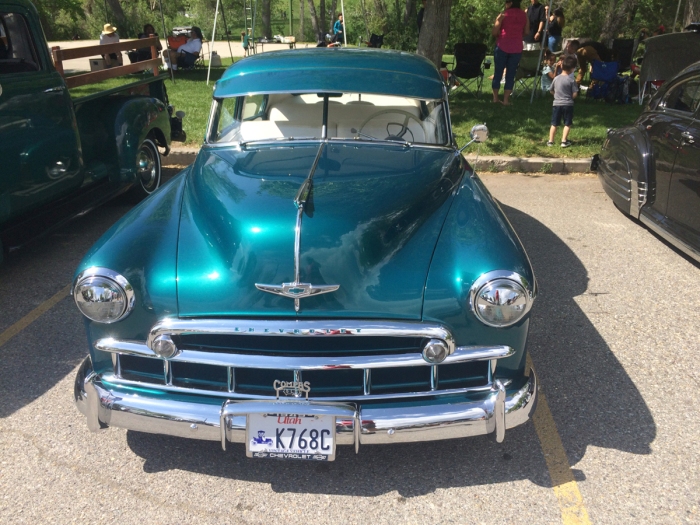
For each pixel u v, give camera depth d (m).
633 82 12.53
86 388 2.67
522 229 5.99
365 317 2.50
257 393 2.61
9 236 4.56
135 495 2.70
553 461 2.88
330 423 2.49
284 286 2.46
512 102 11.74
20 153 4.45
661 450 2.94
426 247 2.71
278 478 2.80
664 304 4.42
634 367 3.62
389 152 3.57
